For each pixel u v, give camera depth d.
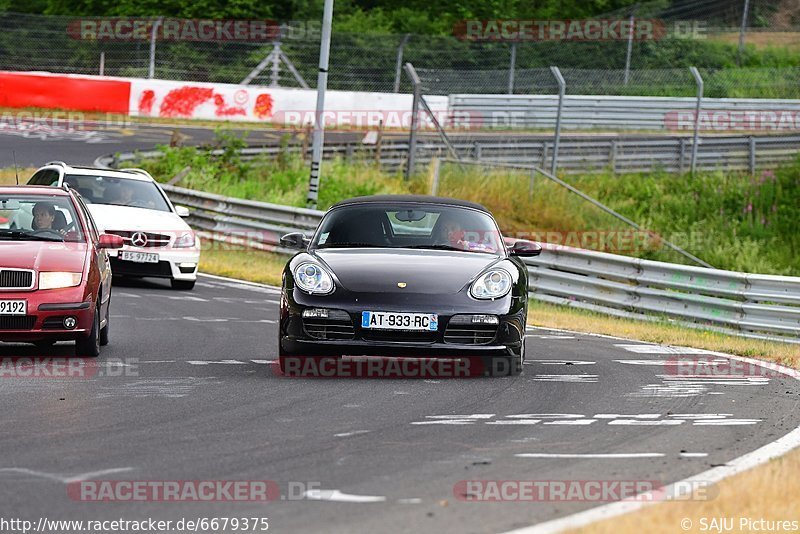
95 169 64.94
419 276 34.12
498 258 36.41
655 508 18.28
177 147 104.44
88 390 30.56
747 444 24.72
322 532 16.94
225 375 33.88
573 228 98.06
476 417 27.53
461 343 33.50
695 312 57.44
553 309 63.00
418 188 101.44
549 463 22.28
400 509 18.34
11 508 18.23
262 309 54.62
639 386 33.56
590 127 132.75
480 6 191.25
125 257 59.66
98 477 20.47
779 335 54.19
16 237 38.50
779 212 110.25
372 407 28.62
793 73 168.50
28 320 35.78
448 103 132.75
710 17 192.88
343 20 180.75
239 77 165.75
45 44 172.00
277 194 98.81
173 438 24.22
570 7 199.62
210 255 79.62
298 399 29.66
